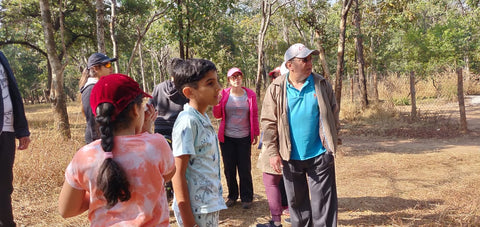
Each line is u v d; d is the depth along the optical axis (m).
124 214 1.58
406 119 11.90
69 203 1.61
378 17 11.38
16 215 4.24
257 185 5.60
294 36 29.22
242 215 4.39
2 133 2.90
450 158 6.84
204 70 2.14
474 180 5.36
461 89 9.62
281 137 3.23
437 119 11.45
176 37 10.78
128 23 21.28
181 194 2.03
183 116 2.11
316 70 20.72
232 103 4.53
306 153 3.18
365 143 8.92
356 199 4.75
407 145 8.41
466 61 25.09
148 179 1.60
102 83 1.60
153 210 1.63
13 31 21.94
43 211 4.41
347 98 17.16
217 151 2.26
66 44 21.72
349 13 12.77
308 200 3.38
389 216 4.13
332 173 3.18
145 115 2.00
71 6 21.00
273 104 3.29
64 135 8.37
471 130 9.88
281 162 3.35
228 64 21.66
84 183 1.57
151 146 1.64
